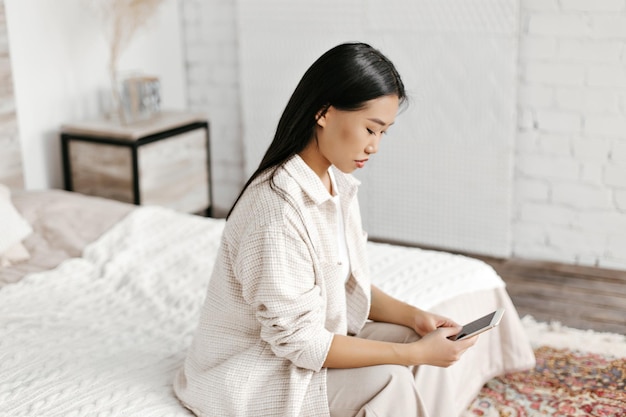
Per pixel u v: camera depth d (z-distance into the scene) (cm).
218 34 396
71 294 228
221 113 408
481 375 229
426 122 352
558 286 321
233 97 403
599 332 278
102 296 228
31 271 243
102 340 199
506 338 234
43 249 256
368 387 158
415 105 353
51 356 190
